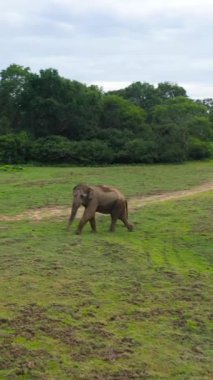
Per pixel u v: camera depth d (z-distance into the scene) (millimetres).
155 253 13758
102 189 16406
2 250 13578
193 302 10031
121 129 52125
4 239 14906
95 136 50000
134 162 46875
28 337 8195
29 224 17406
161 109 54156
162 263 12797
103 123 52719
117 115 52281
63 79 50719
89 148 45125
